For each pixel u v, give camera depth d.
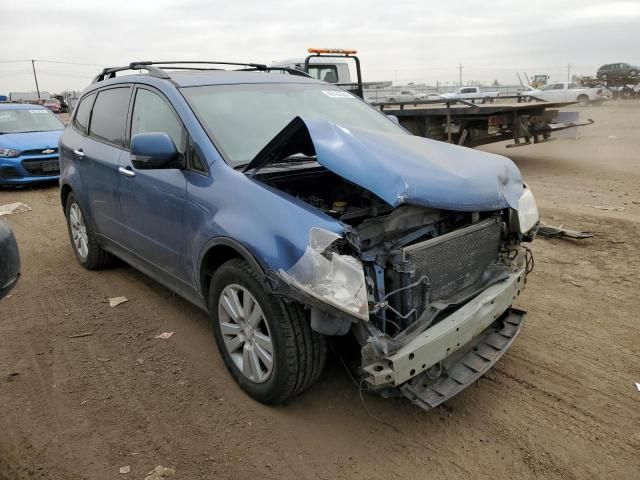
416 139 3.44
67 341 3.96
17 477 2.61
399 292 2.72
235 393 3.25
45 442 2.86
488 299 2.93
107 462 2.70
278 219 2.74
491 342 3.24
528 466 2.63
